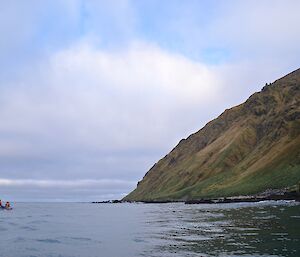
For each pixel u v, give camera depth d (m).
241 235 35.28
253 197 136.12
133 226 57.06
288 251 25.92
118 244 34.91
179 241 34.56
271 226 41.12
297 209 68.19
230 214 66.88
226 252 26.80
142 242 35.59
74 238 41.16
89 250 31.48
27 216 96.94
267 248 27.31
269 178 155.12
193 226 49.22
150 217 80.50
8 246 34.56
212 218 61.09
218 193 168.00
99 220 77.00
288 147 174.00
